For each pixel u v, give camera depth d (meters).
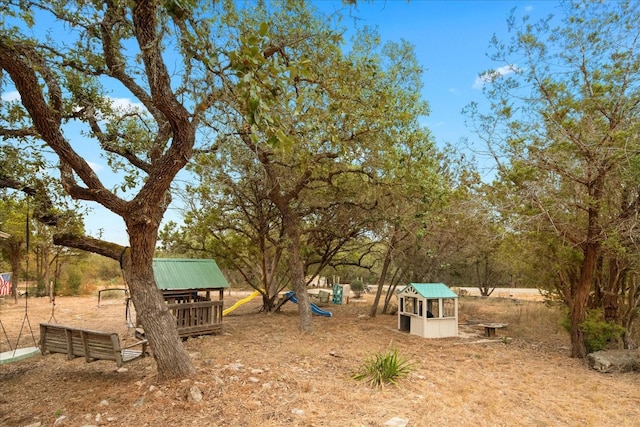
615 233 8.11
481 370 8.02
